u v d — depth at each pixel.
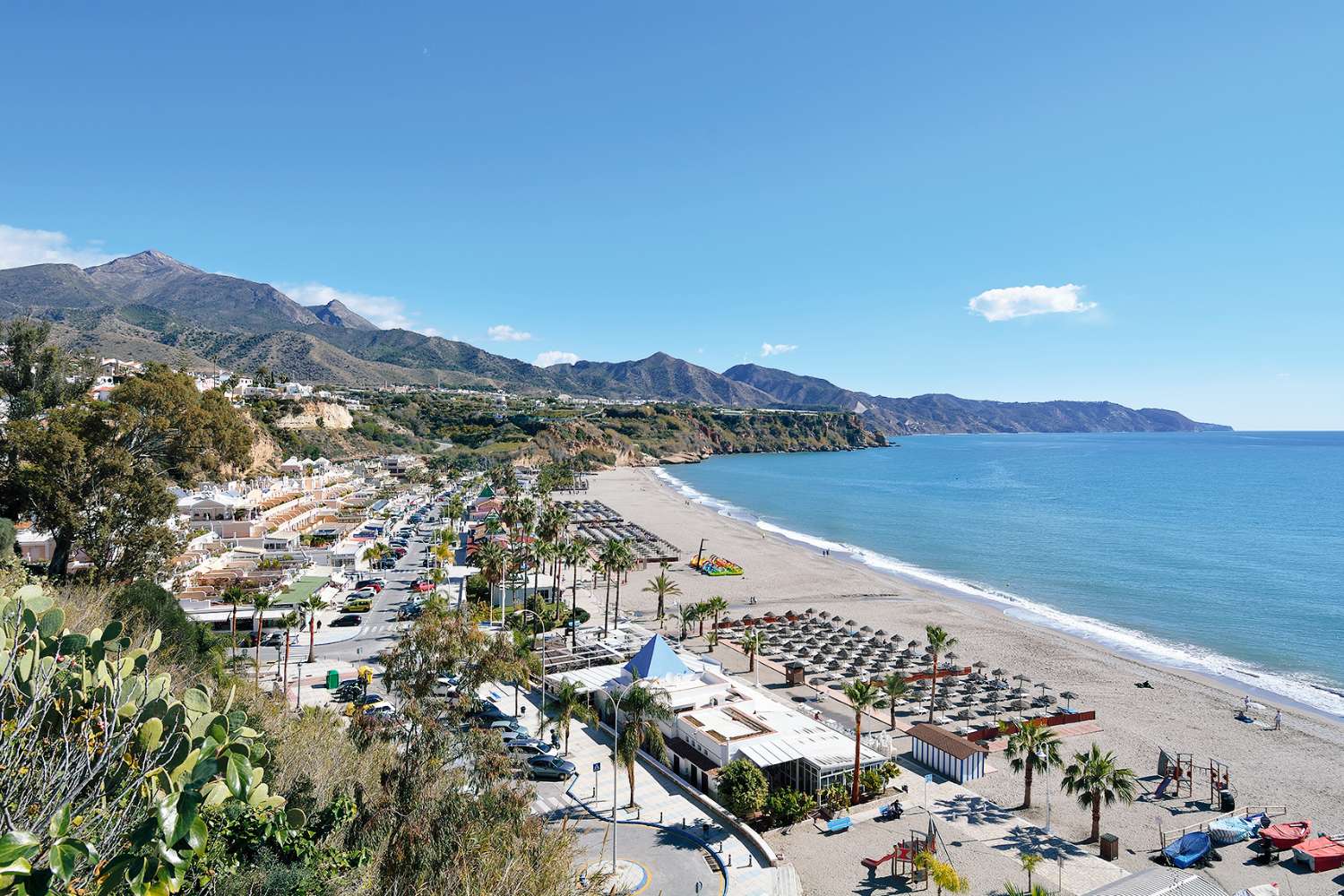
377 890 18.25
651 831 43.41
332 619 84.00
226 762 10.78
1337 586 115.75
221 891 14.48
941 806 48.72
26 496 54.25
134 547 56.06
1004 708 65.94
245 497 111.81
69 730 9.24
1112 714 65.25
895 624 95.06
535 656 66.94
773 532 175.62
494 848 20.25
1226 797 48.97
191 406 63.22
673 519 193.75
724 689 60.03
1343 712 66.62
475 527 157.50
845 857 42.28
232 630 69.81
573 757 53.06
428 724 33.25
